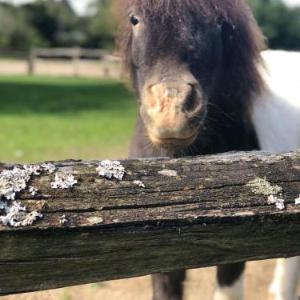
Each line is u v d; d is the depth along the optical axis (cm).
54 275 107
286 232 119
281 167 123
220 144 241
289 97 284
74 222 106
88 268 109
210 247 115
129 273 112
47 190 108
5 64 2661
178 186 115
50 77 2141
